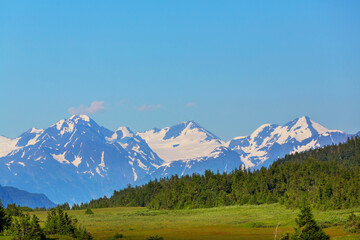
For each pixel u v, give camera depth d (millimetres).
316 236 172125
